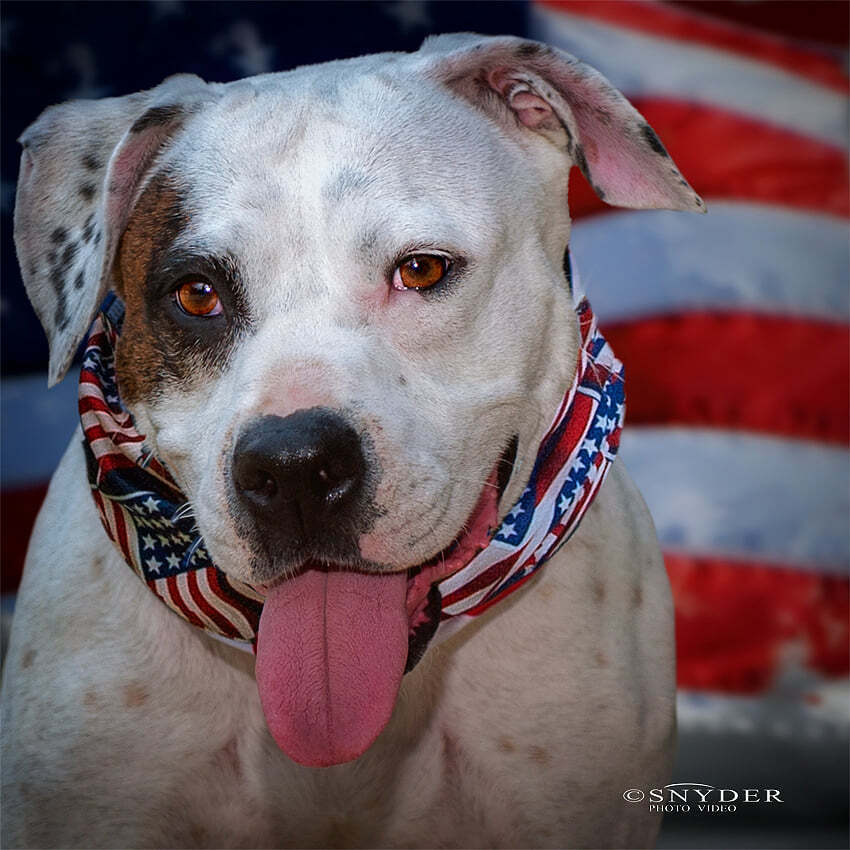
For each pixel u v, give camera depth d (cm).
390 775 312
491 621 309
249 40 579
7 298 554
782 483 551
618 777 312
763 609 544
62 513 330
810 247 566
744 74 578
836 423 557
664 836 463
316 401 250
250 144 281
